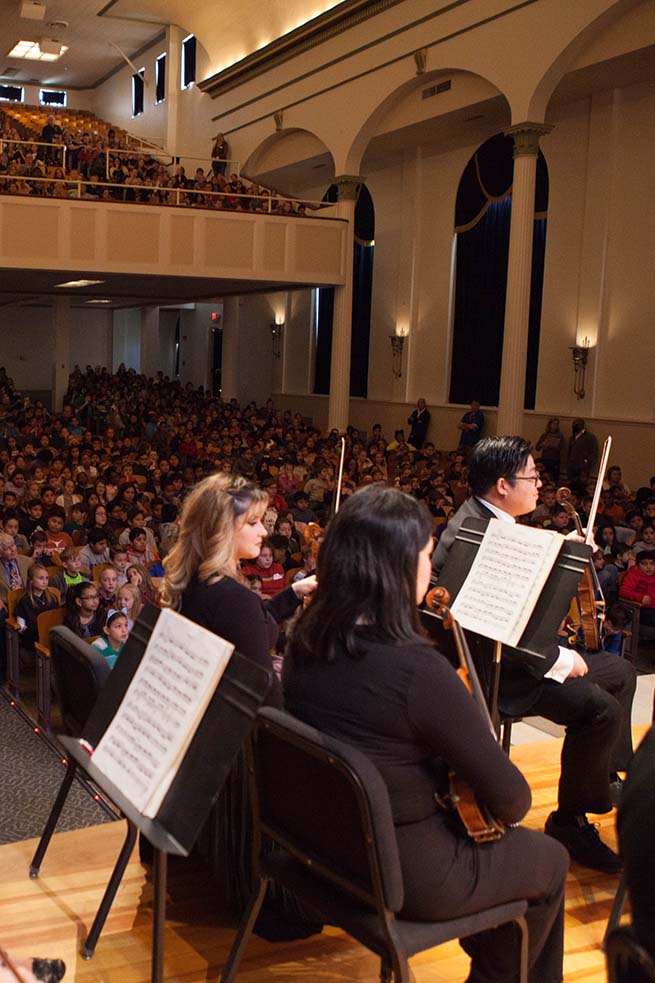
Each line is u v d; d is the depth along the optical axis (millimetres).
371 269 22297
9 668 7879
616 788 3652
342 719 2055
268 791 2312
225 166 22406
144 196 17766
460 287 19781
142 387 26031
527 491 3406
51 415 21016
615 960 1459
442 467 15867
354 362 23141
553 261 17141
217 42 22797
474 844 2137
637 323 15562
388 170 21484
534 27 14078
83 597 7480
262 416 22016
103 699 2393
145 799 2029
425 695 1988
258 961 2801
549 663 3006
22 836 5512
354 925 2129
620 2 12852
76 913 3037
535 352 17844
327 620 2078
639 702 6660
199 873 3285
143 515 9891
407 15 16516
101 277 17688
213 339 30484
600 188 16031
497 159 18297
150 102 26984
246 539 2887
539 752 4340
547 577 2967
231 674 2033
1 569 8820
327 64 18734
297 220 18078
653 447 15211
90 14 24469
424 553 2105
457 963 2859
